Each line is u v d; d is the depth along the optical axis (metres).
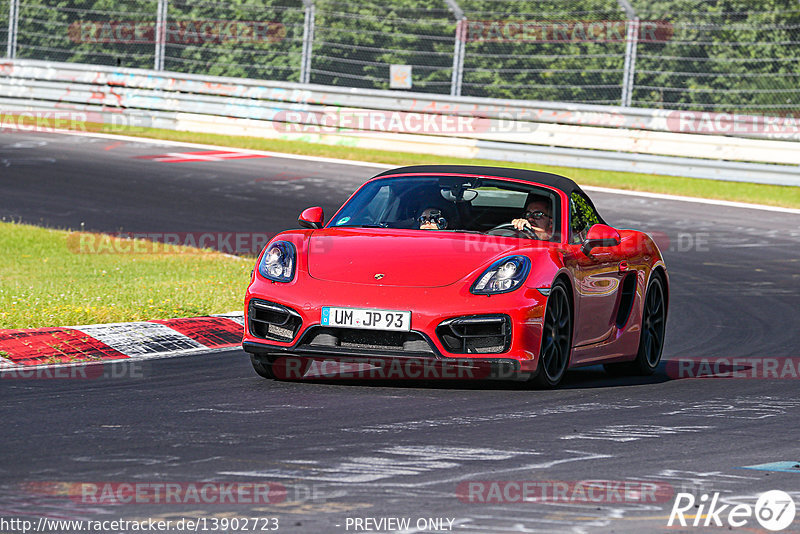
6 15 74.44
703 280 37.56
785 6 71.81
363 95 68.00
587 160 62.66
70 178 53.75
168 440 15.84
